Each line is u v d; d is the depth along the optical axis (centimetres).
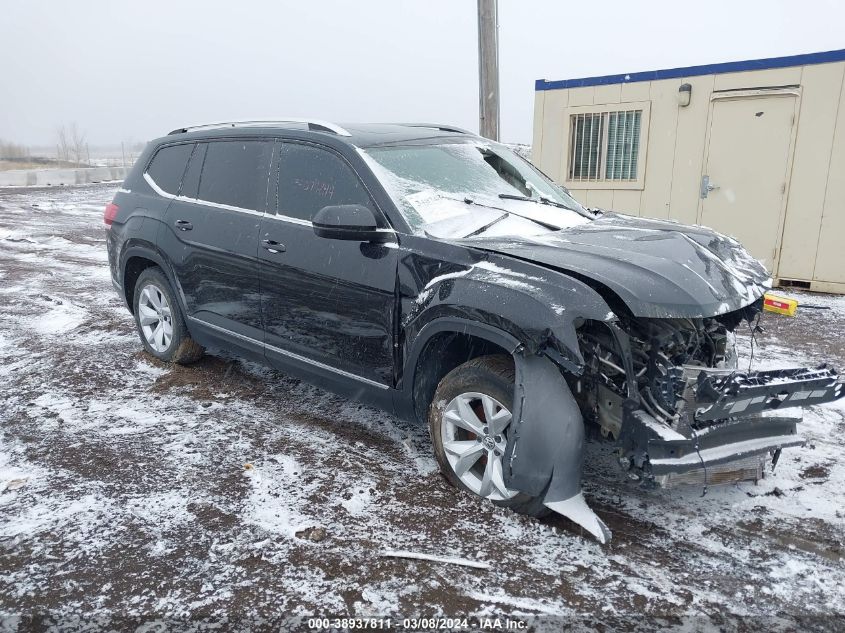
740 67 860
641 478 291
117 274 561
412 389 352
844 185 808
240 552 293
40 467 372
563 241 339
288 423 434
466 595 266
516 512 320
